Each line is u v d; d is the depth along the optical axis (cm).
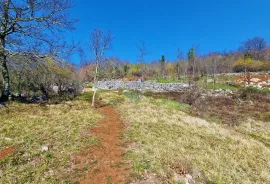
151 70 5494
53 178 531
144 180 549
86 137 828
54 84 1867
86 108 1423
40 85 1658
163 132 980
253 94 2209
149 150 749
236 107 1794
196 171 621
